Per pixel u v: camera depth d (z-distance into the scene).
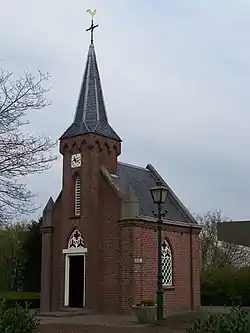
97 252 30.45
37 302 36.62
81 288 31.61
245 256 59.56
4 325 10.75
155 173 36.47
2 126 15.95
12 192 16.08
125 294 28.84
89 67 34.28
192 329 10.52
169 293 31.30
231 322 10.30
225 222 66.88
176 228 32.94
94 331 19.81
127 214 29.61
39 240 47.03
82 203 31.47
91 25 35.19
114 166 32.44
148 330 20.02
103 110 33.28
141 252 29.61
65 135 32.59
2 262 51.00
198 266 34.19
